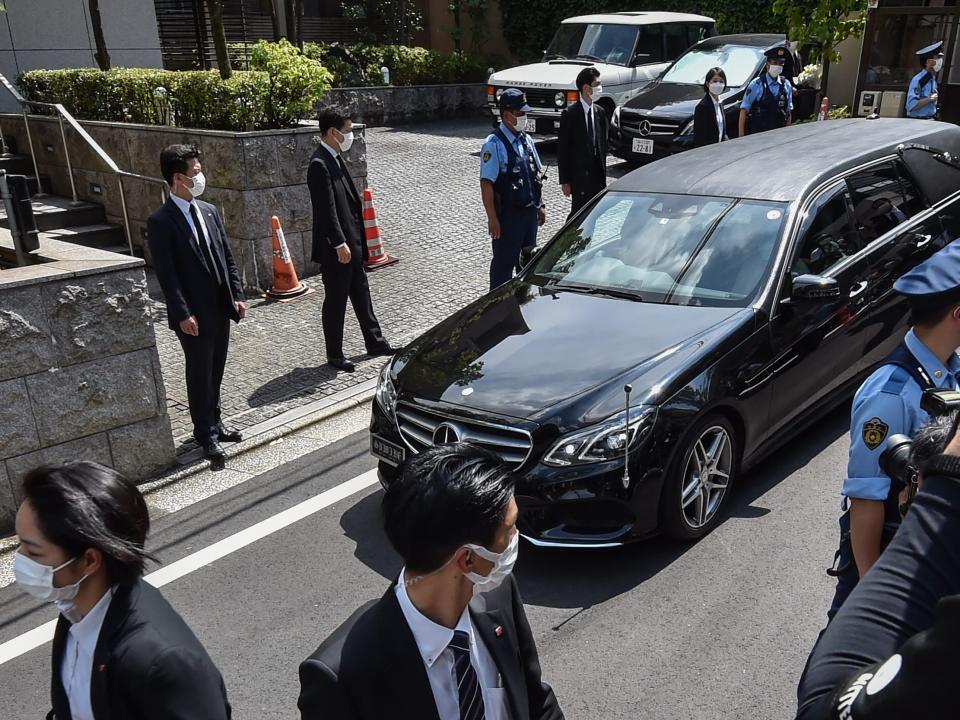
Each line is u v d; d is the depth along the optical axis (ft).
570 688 11.04
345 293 21.93
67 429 16.33
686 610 12.49
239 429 19.39
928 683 3.17
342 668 5.30
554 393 13.66
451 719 5.51
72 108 34.88
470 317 16.89
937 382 7.30
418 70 61.00
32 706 11.47
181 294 17.06
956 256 7.06
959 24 42.96
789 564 13.47
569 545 13.07
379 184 40.27
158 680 5.67
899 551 4.30
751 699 10.72
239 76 28.60
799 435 17.89
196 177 16.96
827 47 37.78
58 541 5.70
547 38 67.97
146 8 41.11
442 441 13.91
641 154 40.73
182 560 14.60
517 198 24.11
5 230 23.06
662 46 49.19
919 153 20.10
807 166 18.15
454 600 5.41
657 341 14.56
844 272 16.93
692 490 13.89
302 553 14.65
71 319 15.99
